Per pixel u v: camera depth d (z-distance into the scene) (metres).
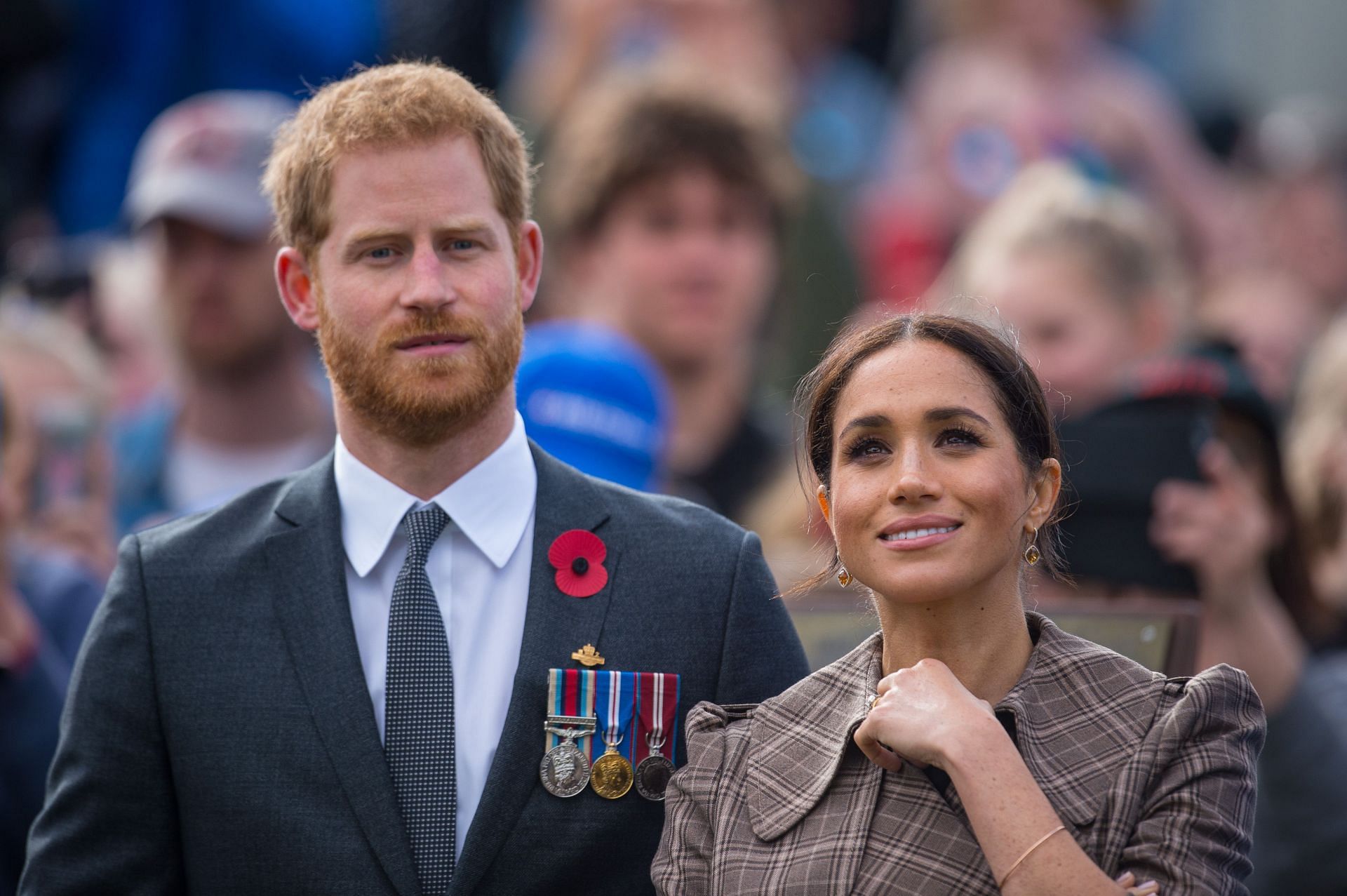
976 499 11.48
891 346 11.95
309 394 23.16
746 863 11.80
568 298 23.84
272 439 22.80
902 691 11.32
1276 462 18.69
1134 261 21.33
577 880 12.76
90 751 13.08
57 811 13.12
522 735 12.85
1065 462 15.59
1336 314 34.69
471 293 12.95
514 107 31.16
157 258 22.64
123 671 13.18
